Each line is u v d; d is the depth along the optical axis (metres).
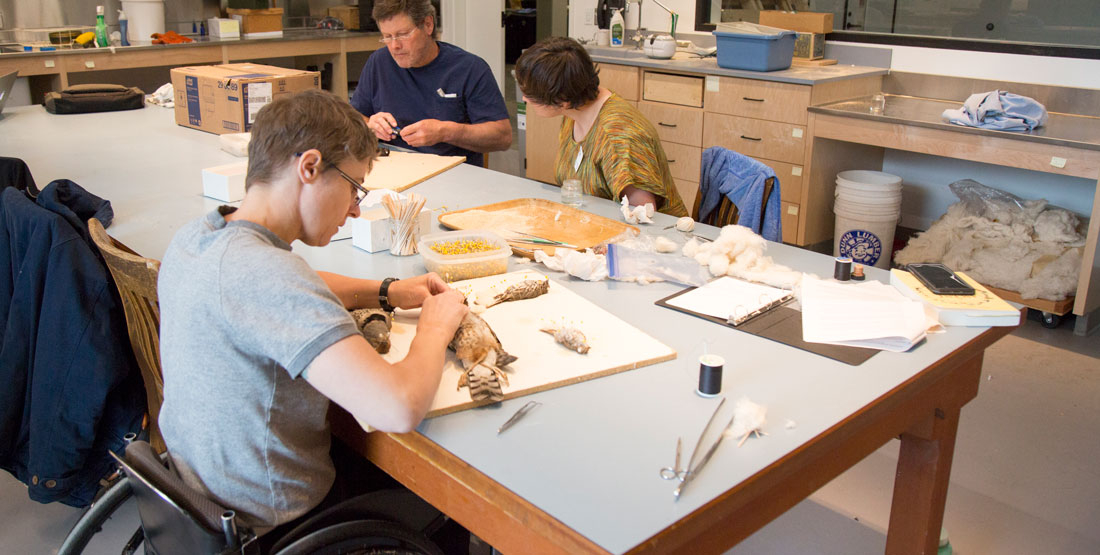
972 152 3.45
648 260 1.86
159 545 1.27
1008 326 1.60
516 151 6.27
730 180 2.35
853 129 3.79
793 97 3.98
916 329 1.51
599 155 2.45
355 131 1.24
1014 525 2.22
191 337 1.15
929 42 4.16
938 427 1.60
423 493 1.24
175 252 1.19
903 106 4.00
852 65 4.46
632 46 5.30
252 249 1.13
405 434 1.21
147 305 1.65
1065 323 3.52
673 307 1.67
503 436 1.19
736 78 4.19
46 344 1.76
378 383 1.07
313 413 1.24
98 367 1.75
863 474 2.46
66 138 3.18
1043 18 3.84
